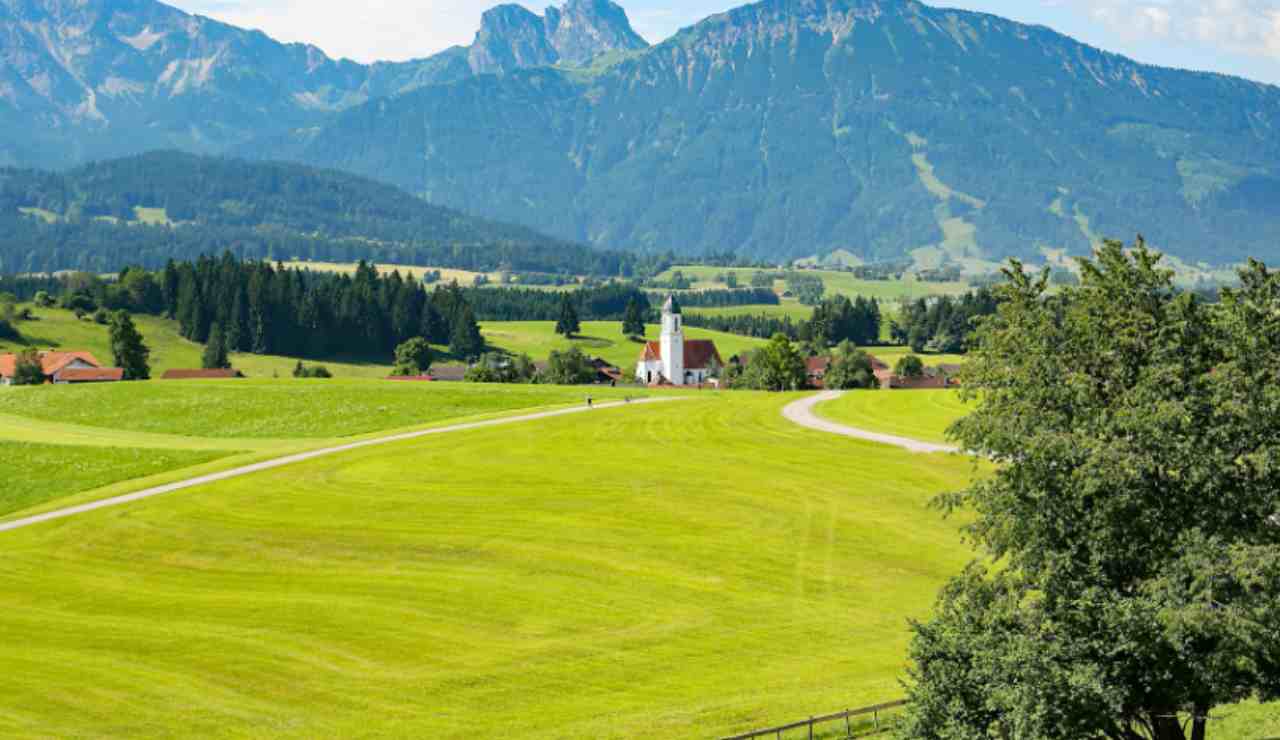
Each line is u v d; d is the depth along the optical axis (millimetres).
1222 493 31766
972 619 34406
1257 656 31516
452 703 44562
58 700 44438
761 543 67000
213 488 82750
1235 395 31859
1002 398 35312
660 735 40594
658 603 57188
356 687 46219
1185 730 39594
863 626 53938
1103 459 31156
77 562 65562
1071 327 34688
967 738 32375
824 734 40375
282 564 64375
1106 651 30875
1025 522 33375
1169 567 31016
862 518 71625
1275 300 33344
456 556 65250
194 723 42406
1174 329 33156
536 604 57000
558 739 40469
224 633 52719
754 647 51031
